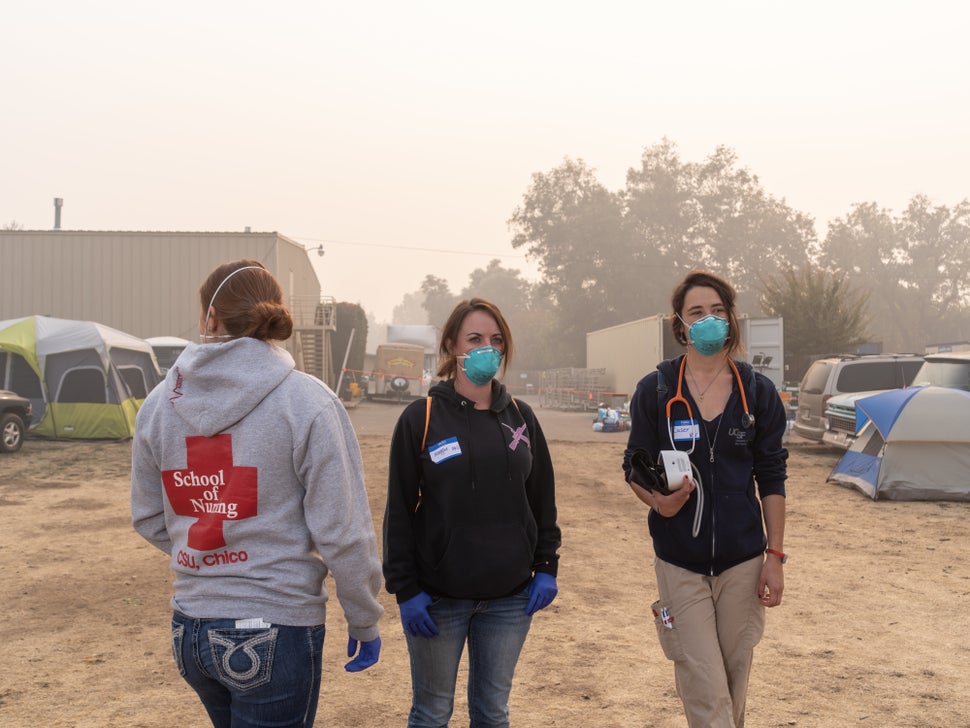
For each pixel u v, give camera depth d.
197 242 32.06
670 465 2.82
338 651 5.06
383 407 34.06
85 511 9.91
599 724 3.92
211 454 2.10
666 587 2.95
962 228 75.19
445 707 2.74
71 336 17.77
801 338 31.75
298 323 34.88
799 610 5.87
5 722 3.95
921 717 3.97
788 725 3.88
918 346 77.50
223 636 2.01
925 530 8.80
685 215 66.44
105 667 4.75
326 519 2.07
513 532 2.69
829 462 14.53
